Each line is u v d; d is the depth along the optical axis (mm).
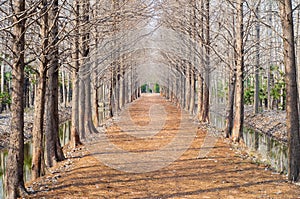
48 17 9742
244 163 10266
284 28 8352
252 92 32844
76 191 7441
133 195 7141
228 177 8562
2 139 16938
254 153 12148
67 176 8859
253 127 23594
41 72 9258
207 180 8289
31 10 7098
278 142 17141
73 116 13836
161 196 7055
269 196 6934
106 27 14820
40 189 7613
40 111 9258
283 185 7797
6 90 32719
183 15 16594
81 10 11805
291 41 8312
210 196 6988
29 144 17125
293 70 8305
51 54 9594
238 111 14547
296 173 8047
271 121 22422
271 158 12727
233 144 13758
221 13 19031
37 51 10367
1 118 24125
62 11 12727
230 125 16016
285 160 12336
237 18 14430
